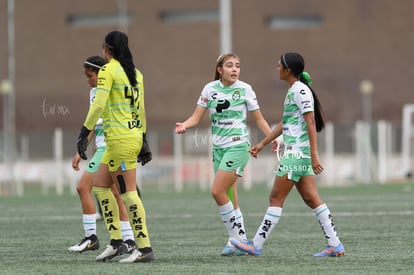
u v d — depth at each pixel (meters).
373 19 190.12
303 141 32.16
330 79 190.75
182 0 195.88
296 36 191.88
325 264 30.45
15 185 104.38
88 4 198.75
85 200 36.31
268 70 192.50
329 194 81.56
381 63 189.50
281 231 43.59
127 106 31.00
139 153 31.80
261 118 34.44
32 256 34.53
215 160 34.44
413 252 34.03
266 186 108.56
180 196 83.19
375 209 59.22
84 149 30.66
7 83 155.75
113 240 33.00
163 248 36.84
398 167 115.50
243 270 28.92
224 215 33.62
